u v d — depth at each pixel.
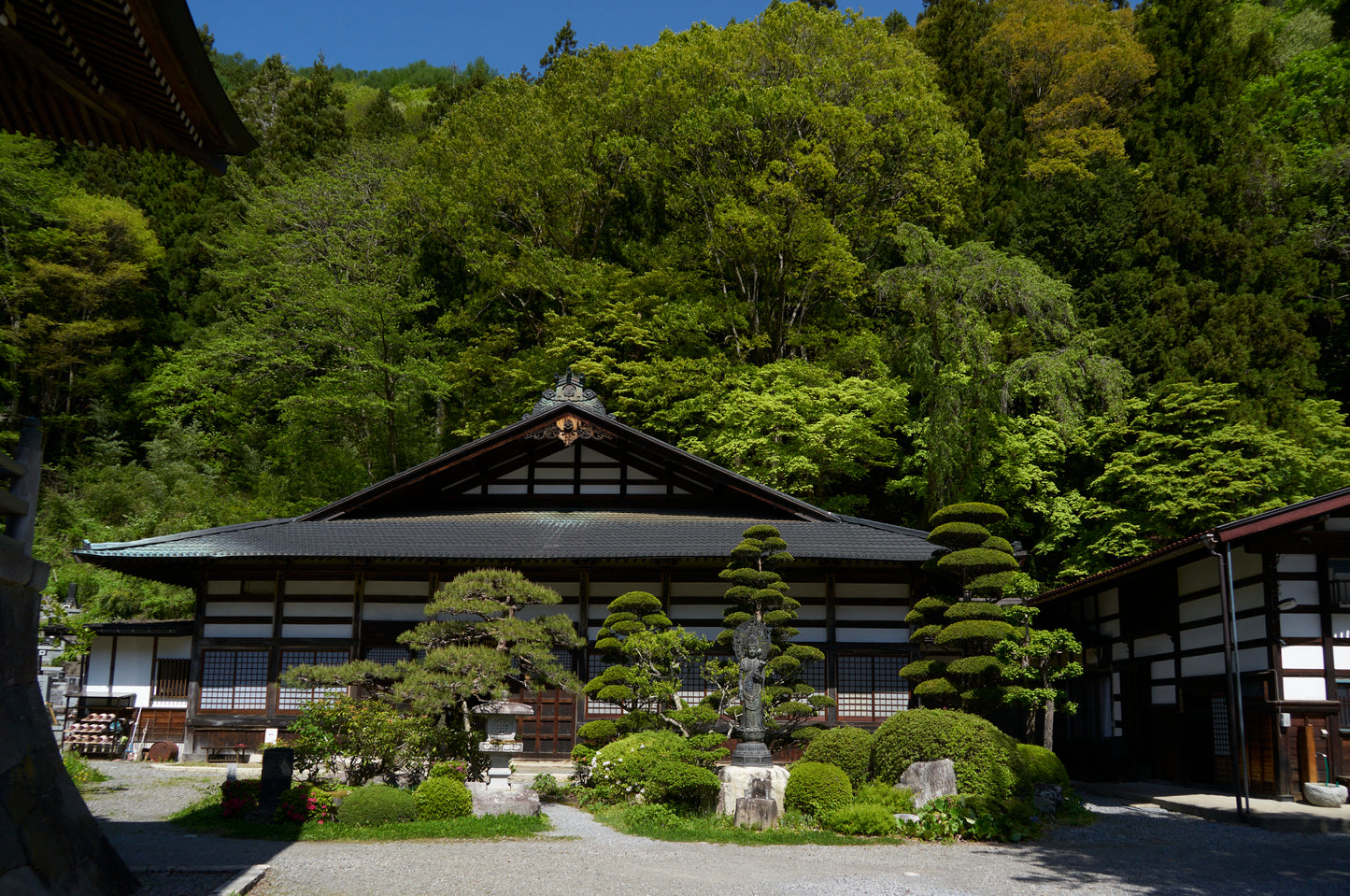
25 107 7.11
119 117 7.08
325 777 12.63
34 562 7.18
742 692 13.09
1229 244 27.45
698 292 31.19
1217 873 9.35
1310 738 13.85
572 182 31.05
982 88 34.78
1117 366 24.89
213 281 37.50
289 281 31.03
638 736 13.70
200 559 17.56
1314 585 14.33
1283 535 13.91
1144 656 18.06
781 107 28.25
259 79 51.62
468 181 31.55
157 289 37.56
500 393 30.14
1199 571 16.23
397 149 38.38
